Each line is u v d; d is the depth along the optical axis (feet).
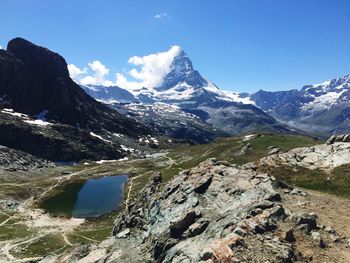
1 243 299.17
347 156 224.53
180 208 145.79
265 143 485.97
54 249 278.67
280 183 151.33
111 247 155.63
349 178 196.75
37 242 300.61
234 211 119.85
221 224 113.19
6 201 449.89
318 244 98.58
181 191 157.38
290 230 100.78
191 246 110.83
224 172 163.53
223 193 142.20
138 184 552.82
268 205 118.11
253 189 139.54
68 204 455.63
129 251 145.18
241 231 99.50
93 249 162.50
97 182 596.29
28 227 354.33
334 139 255.09
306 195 146.10
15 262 249.34
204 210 134.51
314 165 228.43
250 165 175.94
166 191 167.94
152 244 139.54
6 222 373.40
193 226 121.29
